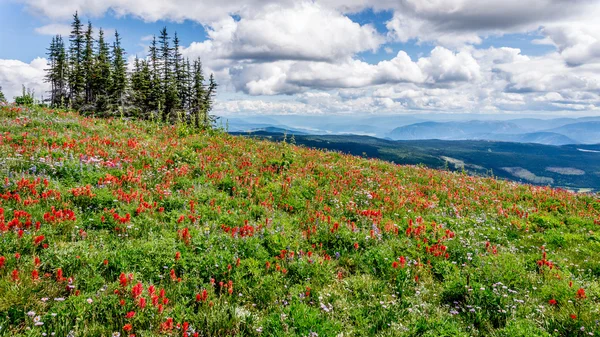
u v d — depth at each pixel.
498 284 7.18
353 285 7.04
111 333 4.78
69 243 6.85
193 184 12.12
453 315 6.34
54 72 64.25
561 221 13.17
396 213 12.31
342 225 10.24
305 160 18.66
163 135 20.88
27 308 4.94
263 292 6.40
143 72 59.38
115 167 12.52
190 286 6.22
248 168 15.23
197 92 63.38
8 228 6.71
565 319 6.05
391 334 5.52
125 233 7.97
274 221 9.95
